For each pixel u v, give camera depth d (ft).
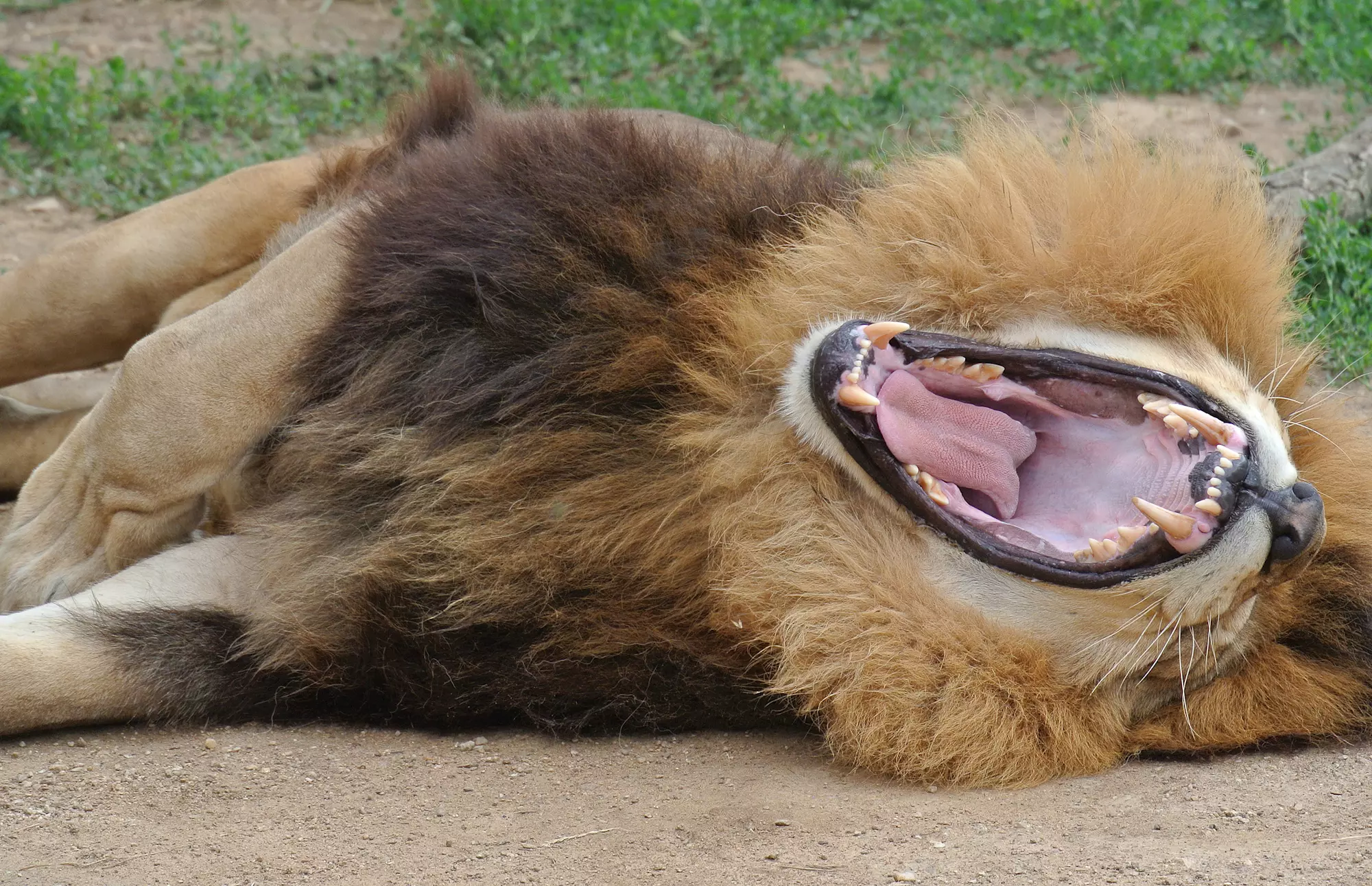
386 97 56.70
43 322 33.42
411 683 24.97
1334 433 26.73
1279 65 62.44
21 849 20.53
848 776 23.45
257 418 26.53
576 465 24.97
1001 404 25.53
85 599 26.00
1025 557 23.34
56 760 23.84
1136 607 23.20
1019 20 65.57
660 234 25.79
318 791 22.75
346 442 26.03
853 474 23.93
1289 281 27.35
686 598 24.68
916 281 24.70
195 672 25.44
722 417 24.41
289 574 25.95
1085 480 25.03
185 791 22.65
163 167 50.62
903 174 26.30
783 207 26.25
